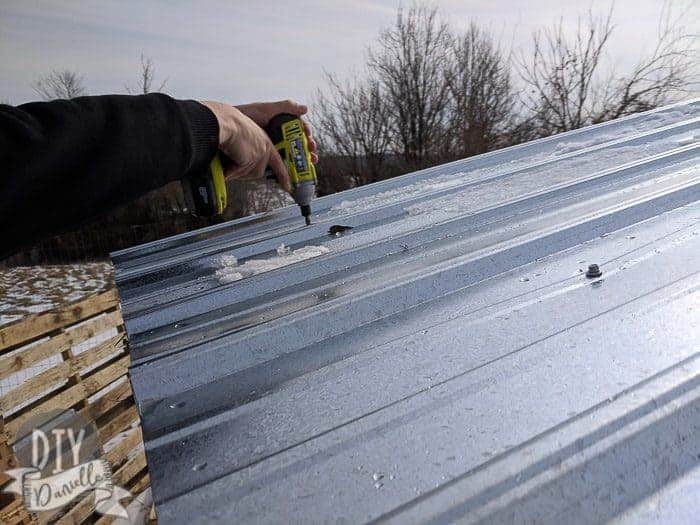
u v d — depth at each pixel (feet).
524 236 4.12
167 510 1.91
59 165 2.21
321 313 3.32
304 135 5.85
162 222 47.37
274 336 3.15
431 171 8.82
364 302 3.37
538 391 2.08
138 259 7.16
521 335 2.60
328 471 1.91
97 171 2.30
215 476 2.06
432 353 2.62
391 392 2.35
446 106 42.75
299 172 5.88
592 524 1.53
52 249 47.47
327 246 5.27
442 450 1.88
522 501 1.62
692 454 1.69
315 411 2.34
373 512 1.68
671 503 1.55
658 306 2.55
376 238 5.18
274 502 1.82
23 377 14.85
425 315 3.16
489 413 2.02
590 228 3.99
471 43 42.11
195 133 2.87
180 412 2.64
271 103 5.77
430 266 3.88
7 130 2.12
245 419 2.40
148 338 3.79
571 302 2.87
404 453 1.91
